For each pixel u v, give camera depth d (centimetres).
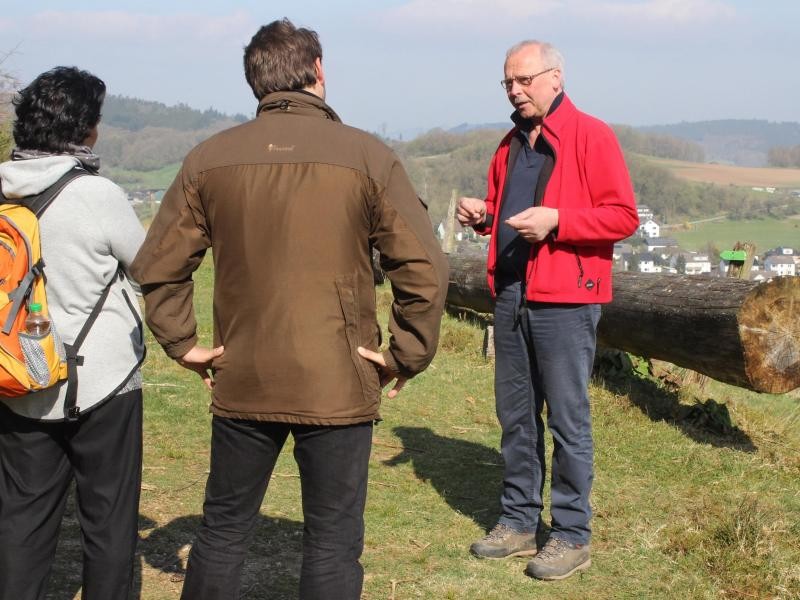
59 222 267
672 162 13312
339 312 251
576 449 386
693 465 548
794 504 489
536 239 363
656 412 671
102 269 273
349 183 250
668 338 614
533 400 402
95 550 282
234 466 262
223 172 254
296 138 253
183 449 530
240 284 252
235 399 254
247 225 250
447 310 1112
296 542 407
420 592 366
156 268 260
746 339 550
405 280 255
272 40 262
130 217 277
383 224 254
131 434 284
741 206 10450
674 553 411
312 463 257
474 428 625
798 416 750
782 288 551
